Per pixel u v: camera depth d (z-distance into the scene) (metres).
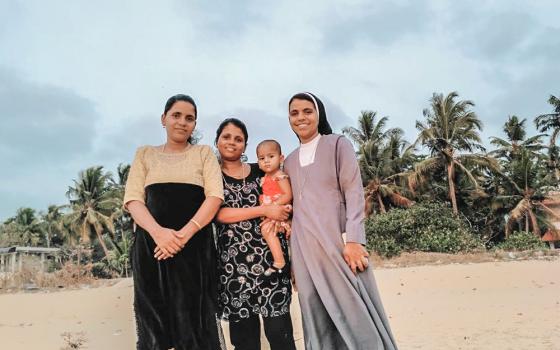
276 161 3.30
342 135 3.19
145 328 2.78
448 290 9.98
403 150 30.77
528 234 23.48
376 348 2.74
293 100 3.24
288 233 3.19
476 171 29.31
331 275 2.86
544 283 10.25
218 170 3.03
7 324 7.55
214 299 2.93
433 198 29.64
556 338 5.06
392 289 10.65
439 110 28.66
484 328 5.83
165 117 3.06
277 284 3.22
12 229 41.31
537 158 31.20
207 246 2.94
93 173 36.81
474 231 26.81
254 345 3.22
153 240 2.82
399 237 20.00
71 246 34.59
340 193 3.07
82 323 7.50
